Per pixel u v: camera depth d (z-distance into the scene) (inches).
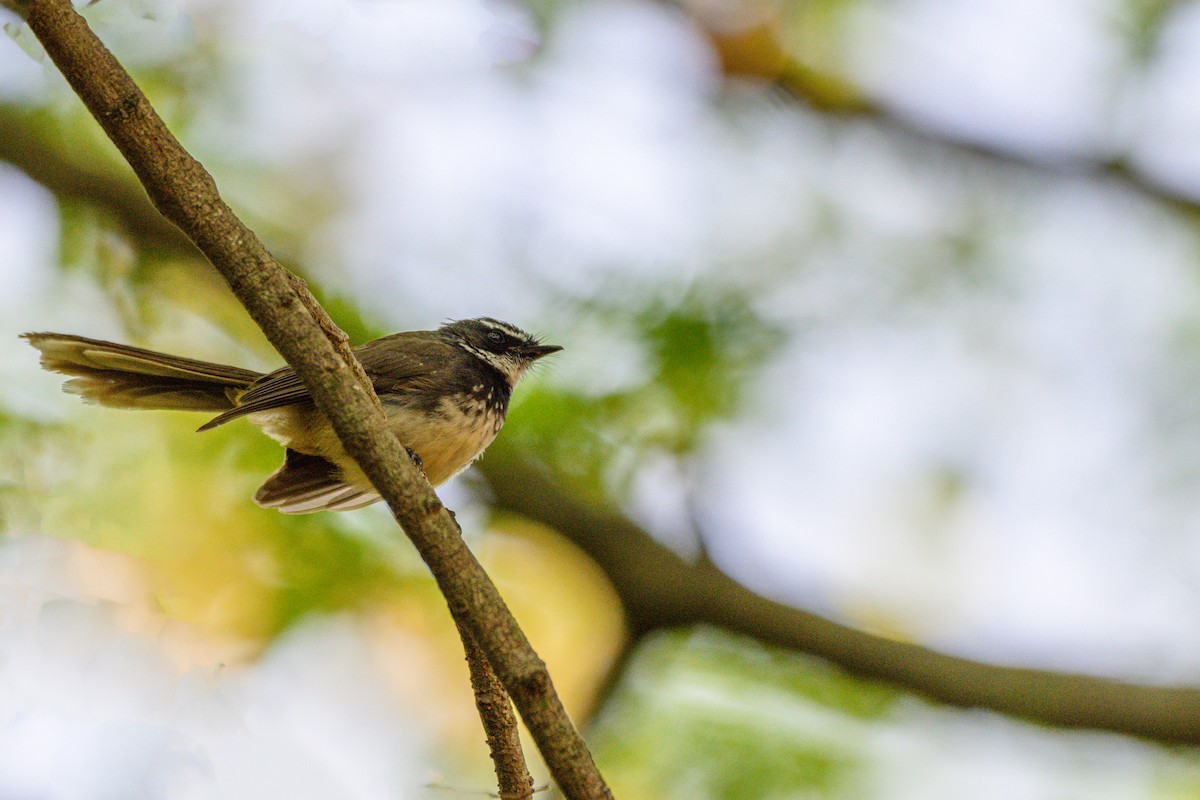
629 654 447.8
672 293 437.7
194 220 211.3
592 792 204.5
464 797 322.0
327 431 321.7
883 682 452.1
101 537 375.2
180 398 335.3
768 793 410.9
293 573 403.2
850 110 471.5
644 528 458.0
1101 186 496.4
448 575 208.4
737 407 437.4
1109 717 444.5
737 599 450.0
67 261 443.2
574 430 435.8
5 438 377.7
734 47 441.7
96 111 208.5
